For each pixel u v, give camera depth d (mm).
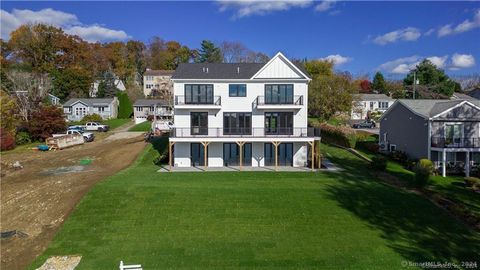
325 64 82438
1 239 19516
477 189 25359
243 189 24297
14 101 53750
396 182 26719
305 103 32719
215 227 19406
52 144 45500
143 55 120062
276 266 15766
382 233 18656
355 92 68375
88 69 100188
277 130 33000
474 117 31828
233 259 16344
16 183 29469
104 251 17344
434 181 27750
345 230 19016
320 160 33312
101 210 21297
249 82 32719
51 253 17500
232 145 33438
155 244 17797
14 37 90750
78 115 77062
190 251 17078
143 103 76062
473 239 18031
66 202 23078
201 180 26906
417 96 73375
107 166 34500
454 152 32344
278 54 32406
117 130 60719
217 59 99812
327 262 16031
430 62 81500
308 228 19281
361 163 33844
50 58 92688
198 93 32812
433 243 17656
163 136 49031
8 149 45875
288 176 28484
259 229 19219
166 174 29125
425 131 32250
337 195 23281
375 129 58156
